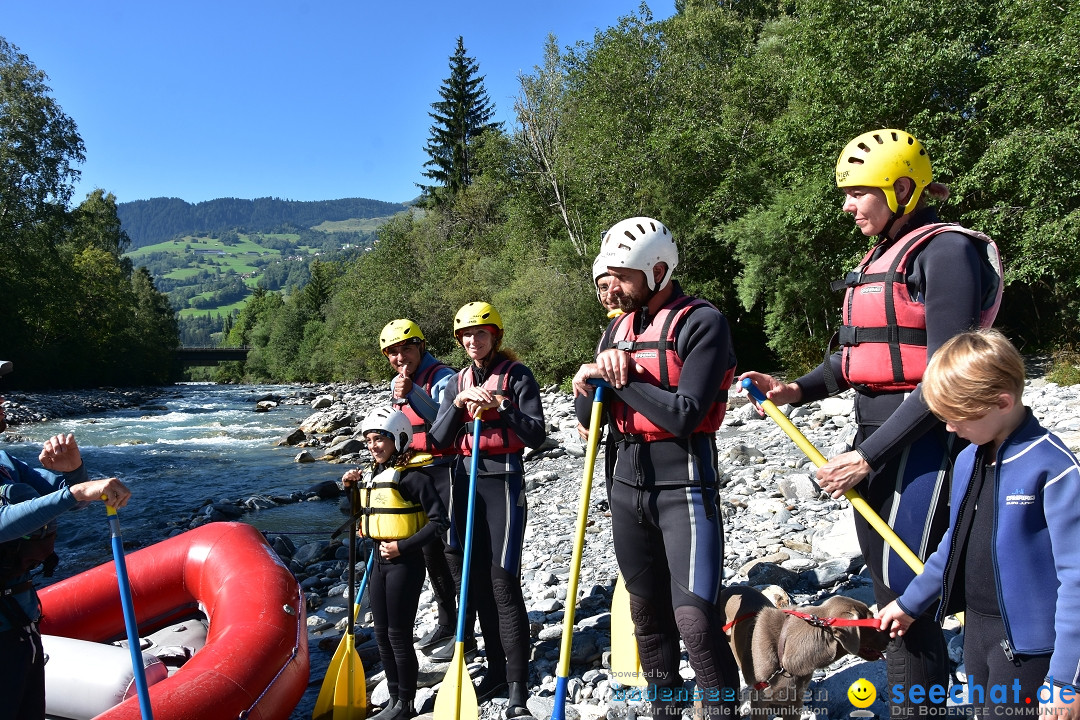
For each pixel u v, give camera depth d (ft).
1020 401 6.82
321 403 98.84
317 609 20.67
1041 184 47.16
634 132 78.84
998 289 8.09
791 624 9.42
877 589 8.46
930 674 8.14
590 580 18.83
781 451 32.91
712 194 73.56
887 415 8.50
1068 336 58.39
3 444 67.26
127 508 38.01
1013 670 6.81
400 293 129.49
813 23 57.67
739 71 77.10
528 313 84.99
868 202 8.73
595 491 30.42
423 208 164.35
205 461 53.36
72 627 14.98
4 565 8.56
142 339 172.45
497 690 13.11
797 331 67.00
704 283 77.46
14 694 8.68
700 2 99.50
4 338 121.60
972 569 7.14
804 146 59.82
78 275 136.87
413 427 14.38
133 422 85.56
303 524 32.76
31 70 120.16
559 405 65.00
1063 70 47.19
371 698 14.02
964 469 7.25
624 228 9.52
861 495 8.49
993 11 54.75
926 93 53.57
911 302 8.33
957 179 51.62
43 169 119.14
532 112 94.58
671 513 9.11
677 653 10.14
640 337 9.46
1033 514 6.63
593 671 13.33
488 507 12.87
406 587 12.54
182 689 10.94
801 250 63.98
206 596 14.70
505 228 109.91
